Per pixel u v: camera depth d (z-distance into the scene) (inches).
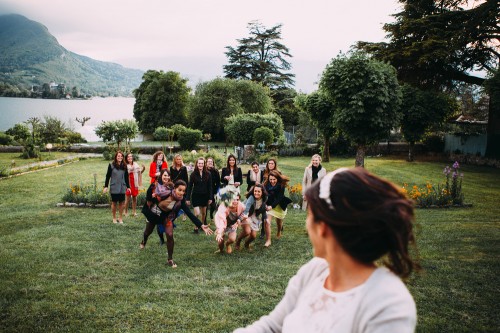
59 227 400.2
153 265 290.7
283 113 2033.7
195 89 1827.0
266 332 47.9
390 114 738.8
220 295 235.1
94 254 315.6
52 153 1262.3
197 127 1819.6
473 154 1178.6
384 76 711.1
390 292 35.7
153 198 292.4
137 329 192.9
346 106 739.4
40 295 231.8
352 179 37.4
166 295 234.2
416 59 1070.4
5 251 321.1
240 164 1007.6
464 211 504.4
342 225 35.8
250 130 1315.2
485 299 227.3
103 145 1352.1
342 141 1263.5
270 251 329.4
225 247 337.4
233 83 1807.3
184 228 404.5
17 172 820.6
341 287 39.2
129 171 445.1
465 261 295.7
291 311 46.9
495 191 685.9
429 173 903.7
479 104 1427.2
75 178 753.6
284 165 1013.8
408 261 36.3
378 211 34.7
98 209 492.1
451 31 1026.1
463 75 1179.9
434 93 1087.6
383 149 1332.4
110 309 213.6
